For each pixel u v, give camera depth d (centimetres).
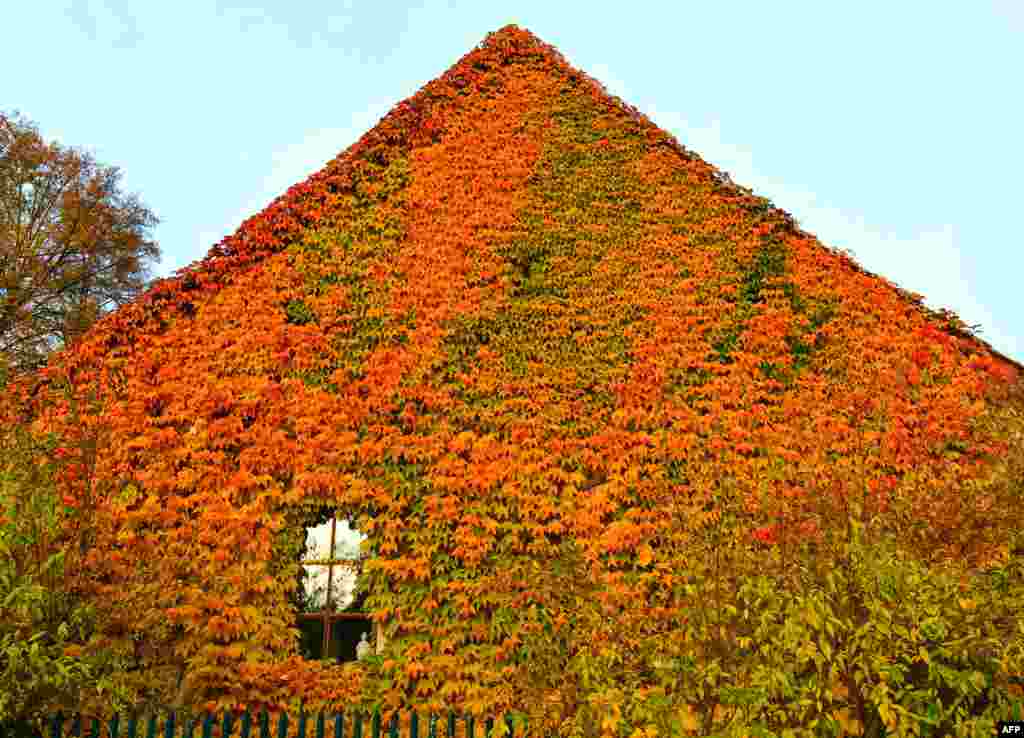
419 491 892
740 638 461
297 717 788
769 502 552
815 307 1041
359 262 1048
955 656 436
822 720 433
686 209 1120
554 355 988
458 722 782
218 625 805
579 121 1209
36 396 902
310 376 955
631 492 899
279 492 885
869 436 922
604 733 464
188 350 967
